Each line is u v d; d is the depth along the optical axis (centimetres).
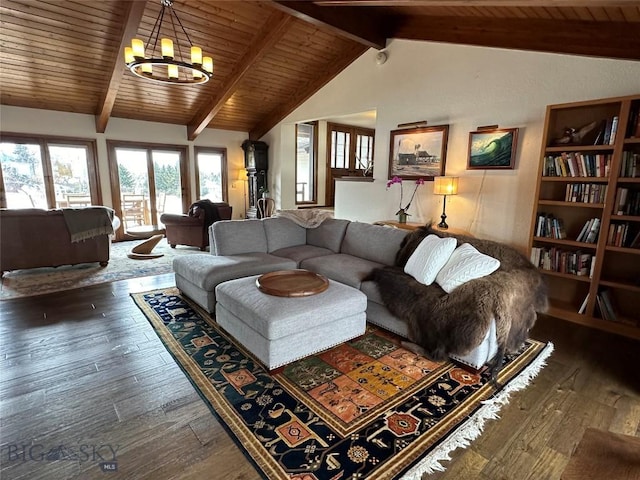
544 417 185
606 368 235
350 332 252
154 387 206
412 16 448
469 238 290
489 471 150
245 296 240
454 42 411
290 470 149
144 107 619
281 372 222
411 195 488
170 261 502
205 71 345
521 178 379
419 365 234
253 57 496
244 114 721
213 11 425
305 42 518
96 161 624
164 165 710
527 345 266
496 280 230
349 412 186
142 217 693
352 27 443
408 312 244
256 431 171
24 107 547
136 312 314
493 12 357
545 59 349
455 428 176
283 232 399
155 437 167
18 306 326
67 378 213
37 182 578
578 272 314
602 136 298
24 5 364
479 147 406
